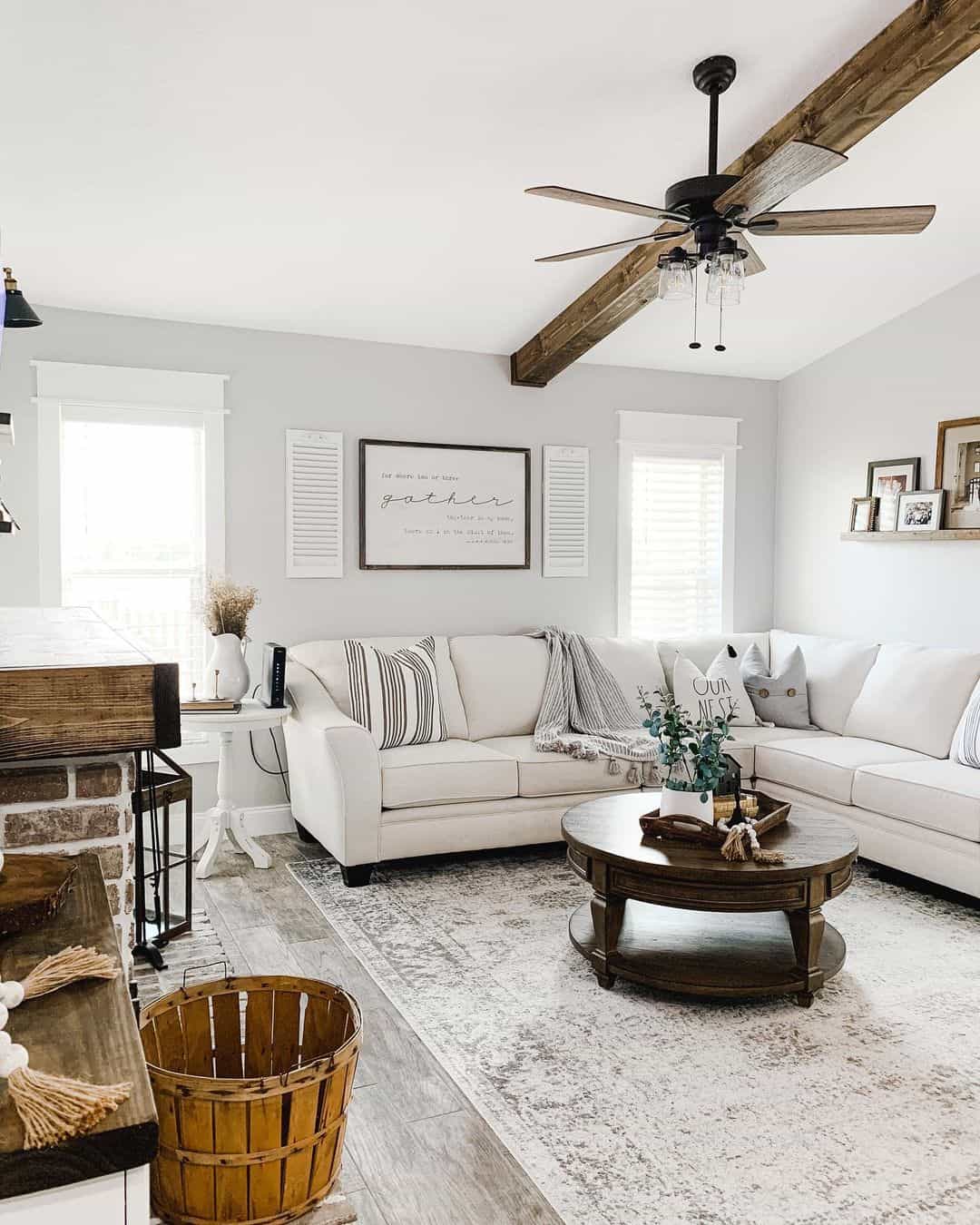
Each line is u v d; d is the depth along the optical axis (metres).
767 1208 1.97
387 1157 2.14
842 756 4.34
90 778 1.40
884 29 2.84
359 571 4.89
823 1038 2.69
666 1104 2.35
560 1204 1.98
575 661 4.97
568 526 5.36
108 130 3.04
